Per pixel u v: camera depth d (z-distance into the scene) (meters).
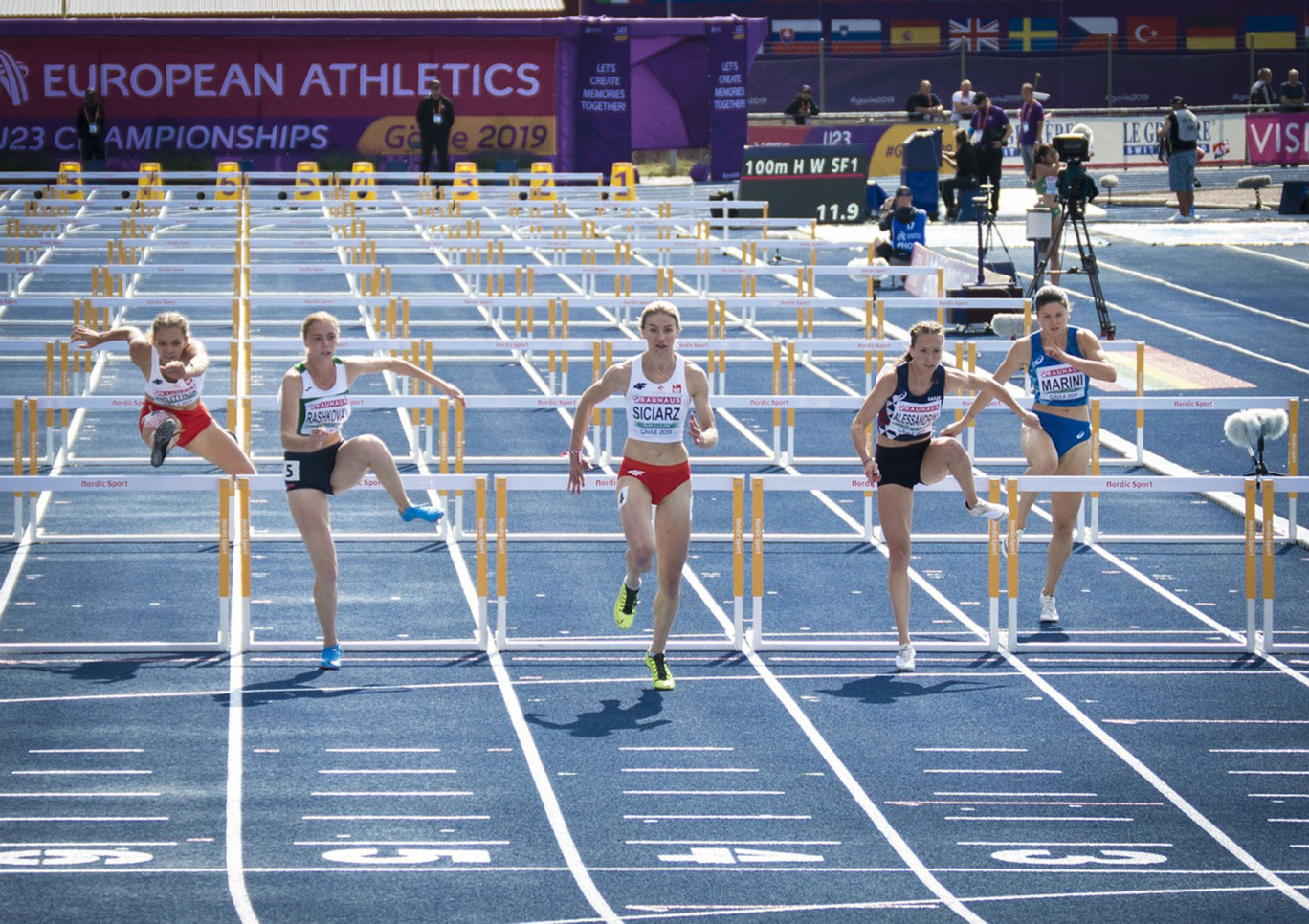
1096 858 23.17
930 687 30.38
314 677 30.22
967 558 39.09
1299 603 35.97
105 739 26.92
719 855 23.03
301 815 24.16
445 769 25.97
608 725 28.02
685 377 28.78
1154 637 33.47
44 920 20.47
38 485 30.41
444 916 20.88
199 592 35.28
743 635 32.81
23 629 32.53
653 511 29.41
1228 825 24.47
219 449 35.84
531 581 36.62
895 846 23.48
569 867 22.55
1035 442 33.56
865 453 30.42
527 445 49.28
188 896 21.33
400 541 39.50
